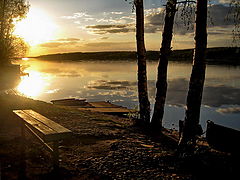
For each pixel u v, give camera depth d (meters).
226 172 5.39
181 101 28.62
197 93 6.01
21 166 5.09
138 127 10.20
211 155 6.34
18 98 13.15
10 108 10.48
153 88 38.41
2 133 7.20
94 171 5.12
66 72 76.94
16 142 6.47
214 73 68.12
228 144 6.82
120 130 9.22
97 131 8.49
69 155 5.94
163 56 9.54
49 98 27.34
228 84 46.00
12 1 26.44
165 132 10.42
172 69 88.75
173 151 6.72
